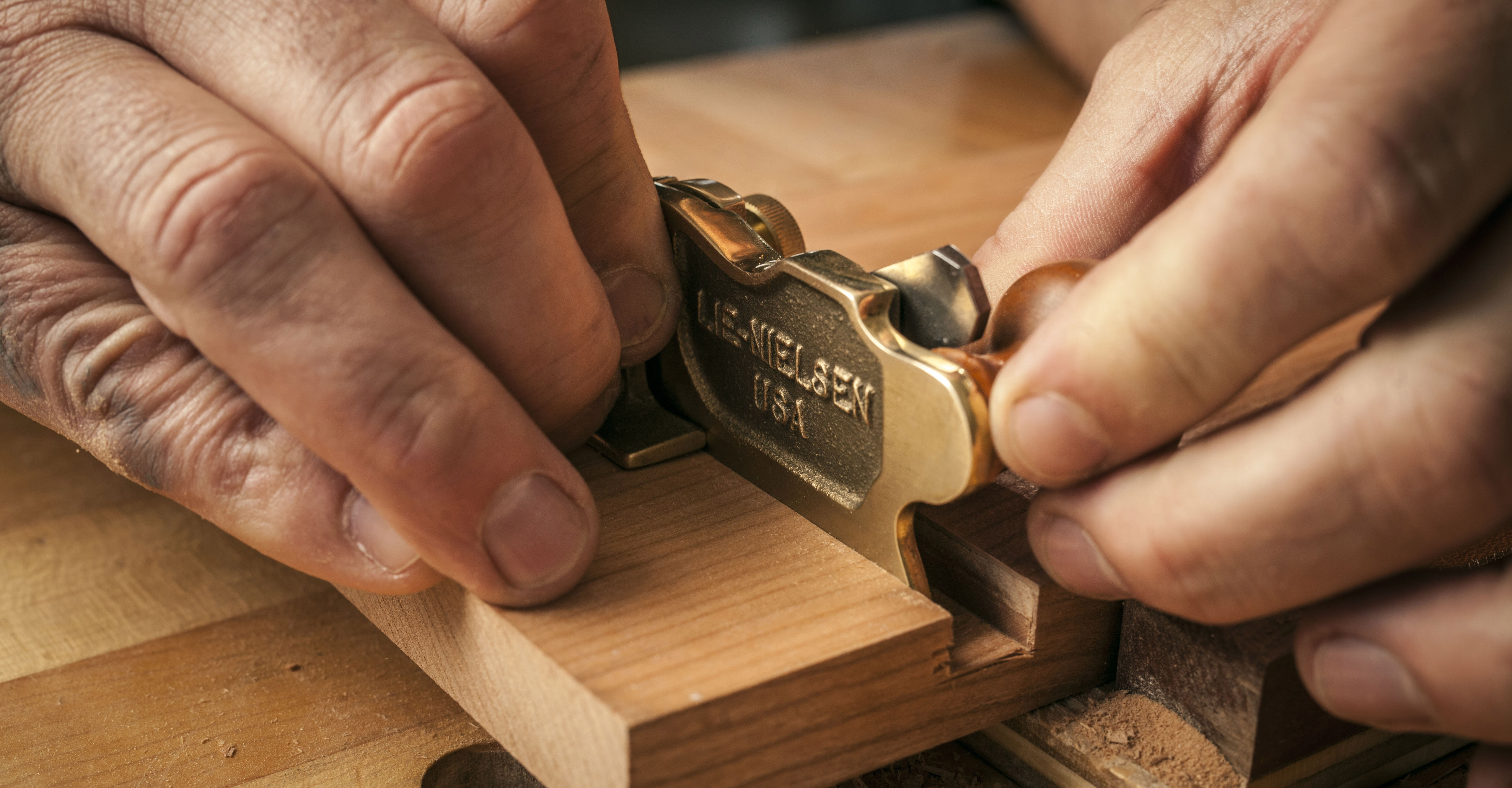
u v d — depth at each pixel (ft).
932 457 1.21
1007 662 1.24
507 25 1.24
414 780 1.28
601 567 1.26
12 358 1.29
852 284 1.24
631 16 3.72
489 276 1.22
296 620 1.42
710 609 1.23
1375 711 1.15
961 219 1.92
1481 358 1.11
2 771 1.29
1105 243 1.44
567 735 1.19
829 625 1.21
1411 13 1.12
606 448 1.37
